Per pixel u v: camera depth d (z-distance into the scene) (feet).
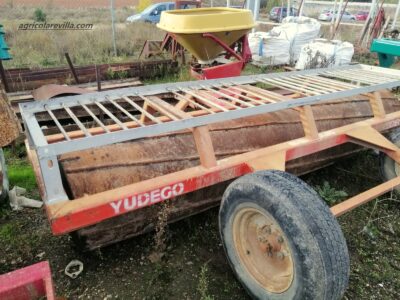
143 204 6.64
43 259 8.36
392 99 13.23
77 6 86.99
